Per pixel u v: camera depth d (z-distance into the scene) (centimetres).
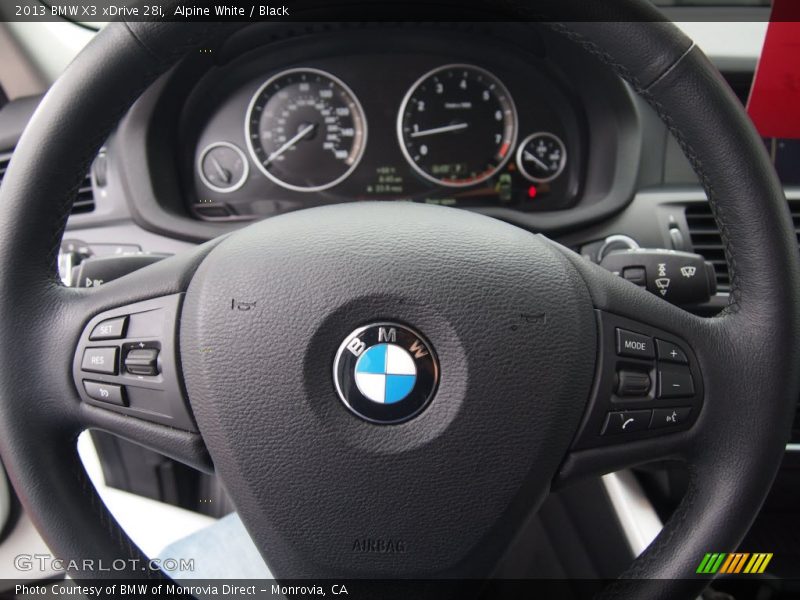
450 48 155
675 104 67
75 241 141
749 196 66
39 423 65
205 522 127
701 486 68
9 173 65
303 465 60
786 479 126
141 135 137
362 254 61
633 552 109
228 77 153
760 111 129
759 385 65
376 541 61
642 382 64
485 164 158
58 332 65
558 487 66
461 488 60
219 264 63
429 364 60
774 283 66
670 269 95
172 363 63
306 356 59
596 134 148
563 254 66
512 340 60
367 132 157
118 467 139
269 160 156
